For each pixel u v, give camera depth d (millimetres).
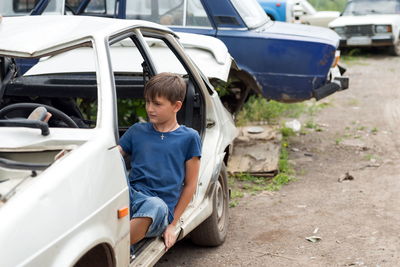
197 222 4203
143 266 3412
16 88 4586
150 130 3701
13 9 8438
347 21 18078
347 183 6844
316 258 4832
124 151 3736
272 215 5844
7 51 3244
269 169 7039
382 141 8711
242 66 7914
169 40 4367
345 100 11688
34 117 3201
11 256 2305
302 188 6699
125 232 3184
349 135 9070
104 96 3236
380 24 17672
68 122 3510
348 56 18469
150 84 3566
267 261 4789
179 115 4609
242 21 7891
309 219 5715
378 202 6148
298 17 18344
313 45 7730
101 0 8062
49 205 2555
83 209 2738
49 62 5562
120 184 3129
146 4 8070
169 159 3646
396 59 17688
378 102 11508
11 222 2367
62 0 7926
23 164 2898
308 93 7910
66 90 4691
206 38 6426
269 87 7980
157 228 3516
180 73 5512
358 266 4660
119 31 3617
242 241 5199
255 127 8828
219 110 5016
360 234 5312
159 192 3637
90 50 5555
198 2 7984
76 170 2770
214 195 4703
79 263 3088
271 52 7828
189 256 4883
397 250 4941
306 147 8430
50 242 2490
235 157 7461
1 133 3123
